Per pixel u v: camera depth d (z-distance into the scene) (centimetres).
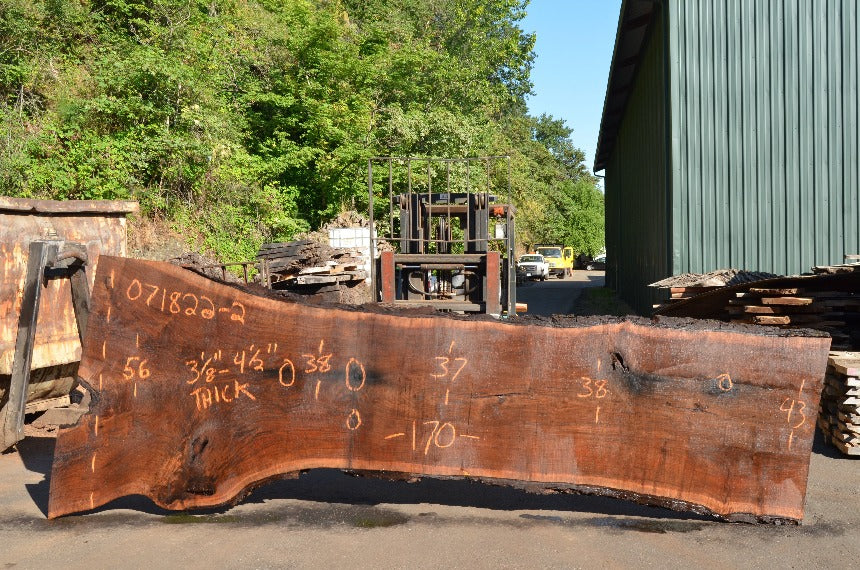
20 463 516
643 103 1485
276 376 409
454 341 405
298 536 383
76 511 406
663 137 1121
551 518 414
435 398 405
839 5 958
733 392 393
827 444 588
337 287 1082
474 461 403
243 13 2062
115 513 420
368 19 2970
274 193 1703
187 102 1503
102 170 1303
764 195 976
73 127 1290
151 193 1372
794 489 390
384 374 407
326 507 432
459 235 968
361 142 1958
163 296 412
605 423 398
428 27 3262
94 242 622
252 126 1917
